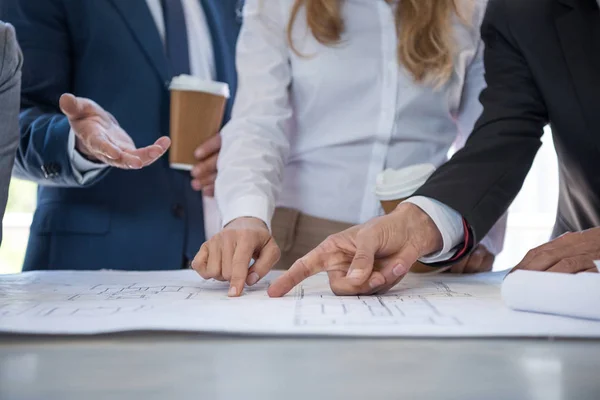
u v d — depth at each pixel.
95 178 1.50
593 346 0.56
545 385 0.43
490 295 0.92
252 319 0.67
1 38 0.97
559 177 1.34
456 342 0.58
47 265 1.66
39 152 1.45
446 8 1.38
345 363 0.50
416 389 0.42
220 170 1.31
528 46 1.20
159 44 1.71
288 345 0.57
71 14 1.66
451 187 1.04
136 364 0.50
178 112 1.57
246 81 1.42
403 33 1.37
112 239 1.67
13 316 0.69
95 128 1.22
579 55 1.16
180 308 0.76
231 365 0.49
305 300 0.86
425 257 1.04
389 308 0.76
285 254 1.48
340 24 1.39
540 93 1.20
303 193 1.46
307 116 1.44
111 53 1.67
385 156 1.41
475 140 1.16
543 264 0.85
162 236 1.69
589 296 0.67
